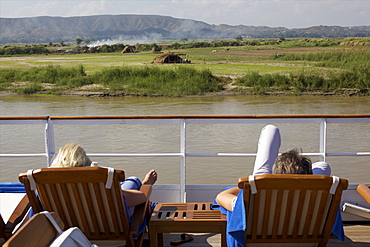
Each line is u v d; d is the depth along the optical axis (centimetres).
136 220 316
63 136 1680
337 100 3503
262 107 3036
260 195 277
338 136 1631
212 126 1856
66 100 3619
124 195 320
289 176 265
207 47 14238
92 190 285
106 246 315
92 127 1847
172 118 442
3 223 307
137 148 1470
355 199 456
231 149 1450
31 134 1692
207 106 3116
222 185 463
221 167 1146
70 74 4659
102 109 2983
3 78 4572
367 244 400
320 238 297
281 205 282
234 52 10081
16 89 4159
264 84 4156
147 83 4191
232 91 4066
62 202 294
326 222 289
